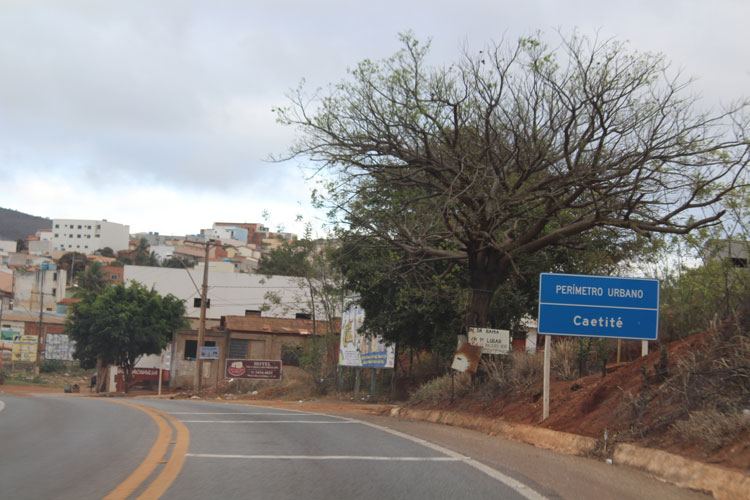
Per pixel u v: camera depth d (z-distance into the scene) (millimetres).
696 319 15586
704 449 8648
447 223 16031
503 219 16250
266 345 54750
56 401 24344
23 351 74438
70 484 7535
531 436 12492
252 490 7340
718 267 15945
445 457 10062
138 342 58625
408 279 20391
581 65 15086
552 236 16703
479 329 16703
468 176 15961
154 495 6965
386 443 11742
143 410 18844
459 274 21594
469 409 16297
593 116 14695
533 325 30406
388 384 35719
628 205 15141
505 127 15852
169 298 61531
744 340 10203
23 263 139750
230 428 13805
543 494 7430
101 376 61562
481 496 7262
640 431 10188
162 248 153000
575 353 16094
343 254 19094
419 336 26547
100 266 102000
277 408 22422
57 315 86188
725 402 9344
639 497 7555
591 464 9891
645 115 15070
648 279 13070
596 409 11992
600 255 18203
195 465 8883
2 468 8578
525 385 15281
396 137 16016
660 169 15102
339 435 12961
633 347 18984
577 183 15156
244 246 167375
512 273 20406
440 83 15891
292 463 9258
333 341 40719
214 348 44281
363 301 27000
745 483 7371
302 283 43781
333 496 7148
